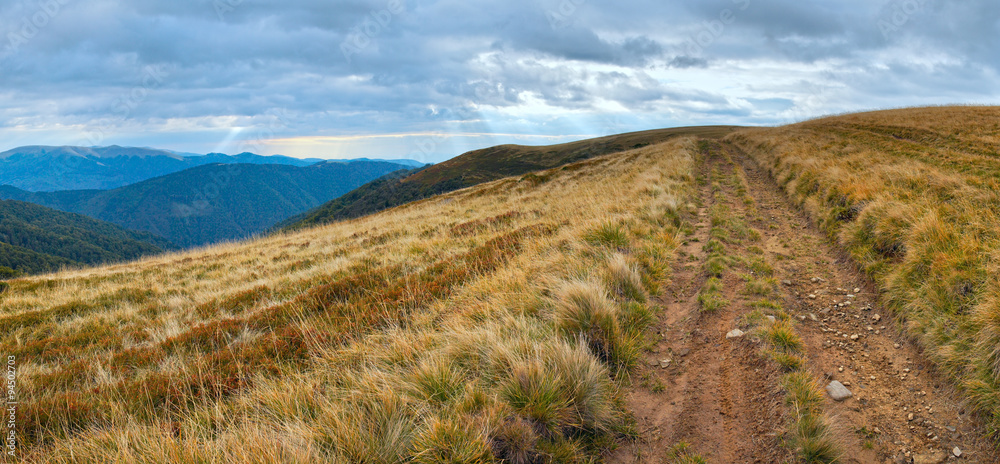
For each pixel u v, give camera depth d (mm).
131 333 7828
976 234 5613
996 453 3174
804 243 9180
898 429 3617
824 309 5977
